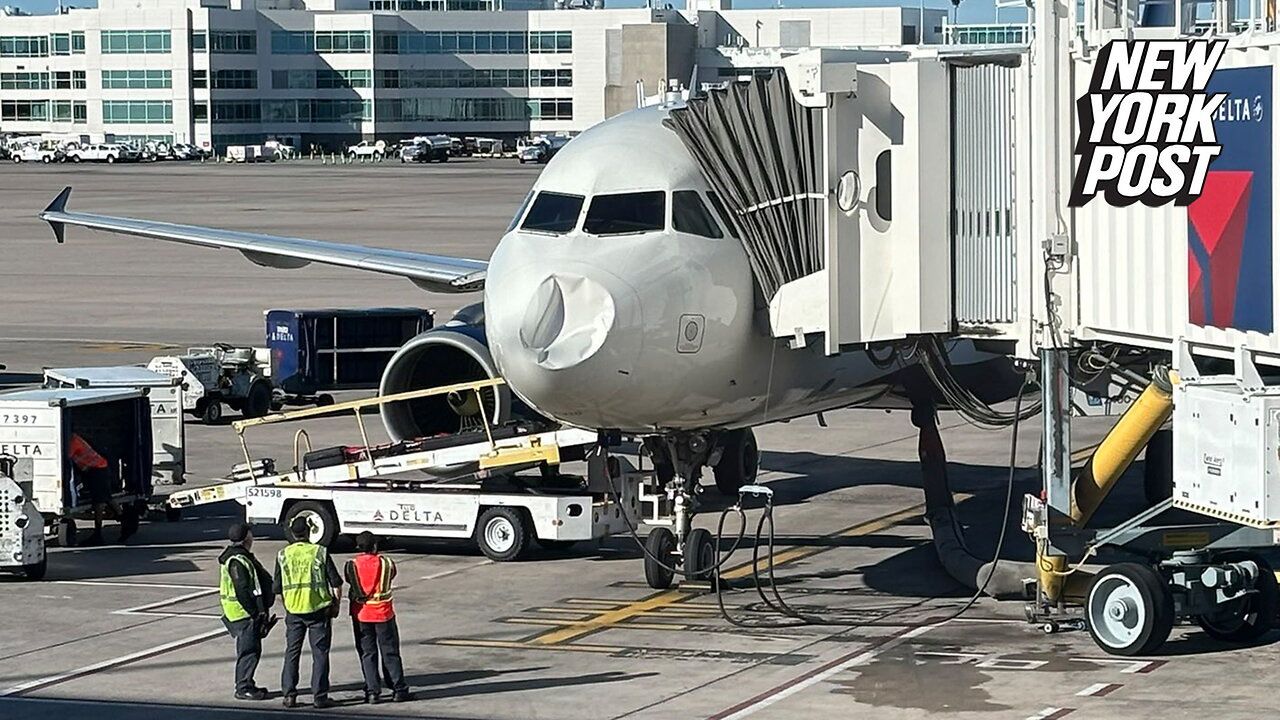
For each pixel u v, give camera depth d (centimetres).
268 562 2659
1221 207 1941
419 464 2703
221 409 4309
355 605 1891
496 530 2638
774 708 1836
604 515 2608
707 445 2441
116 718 1852
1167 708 1803
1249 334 1902
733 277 2273
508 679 1984
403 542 2808
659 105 2519
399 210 11656
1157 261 2048
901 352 2559
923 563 2609
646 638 2166
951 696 1867
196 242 3794
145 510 2886
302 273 7812
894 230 2248
